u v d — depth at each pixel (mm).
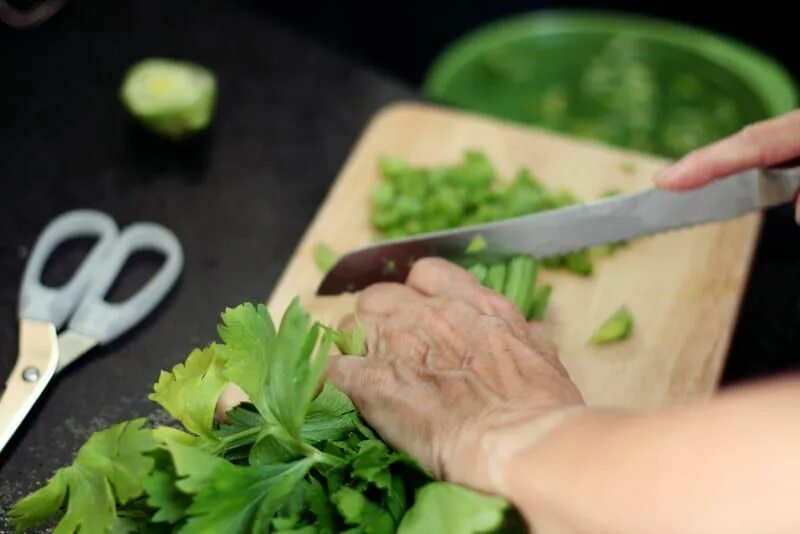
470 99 938
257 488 542
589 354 681
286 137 802
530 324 630
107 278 705
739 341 720
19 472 645
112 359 688
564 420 520
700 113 930
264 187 774
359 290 689
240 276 731
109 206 760
